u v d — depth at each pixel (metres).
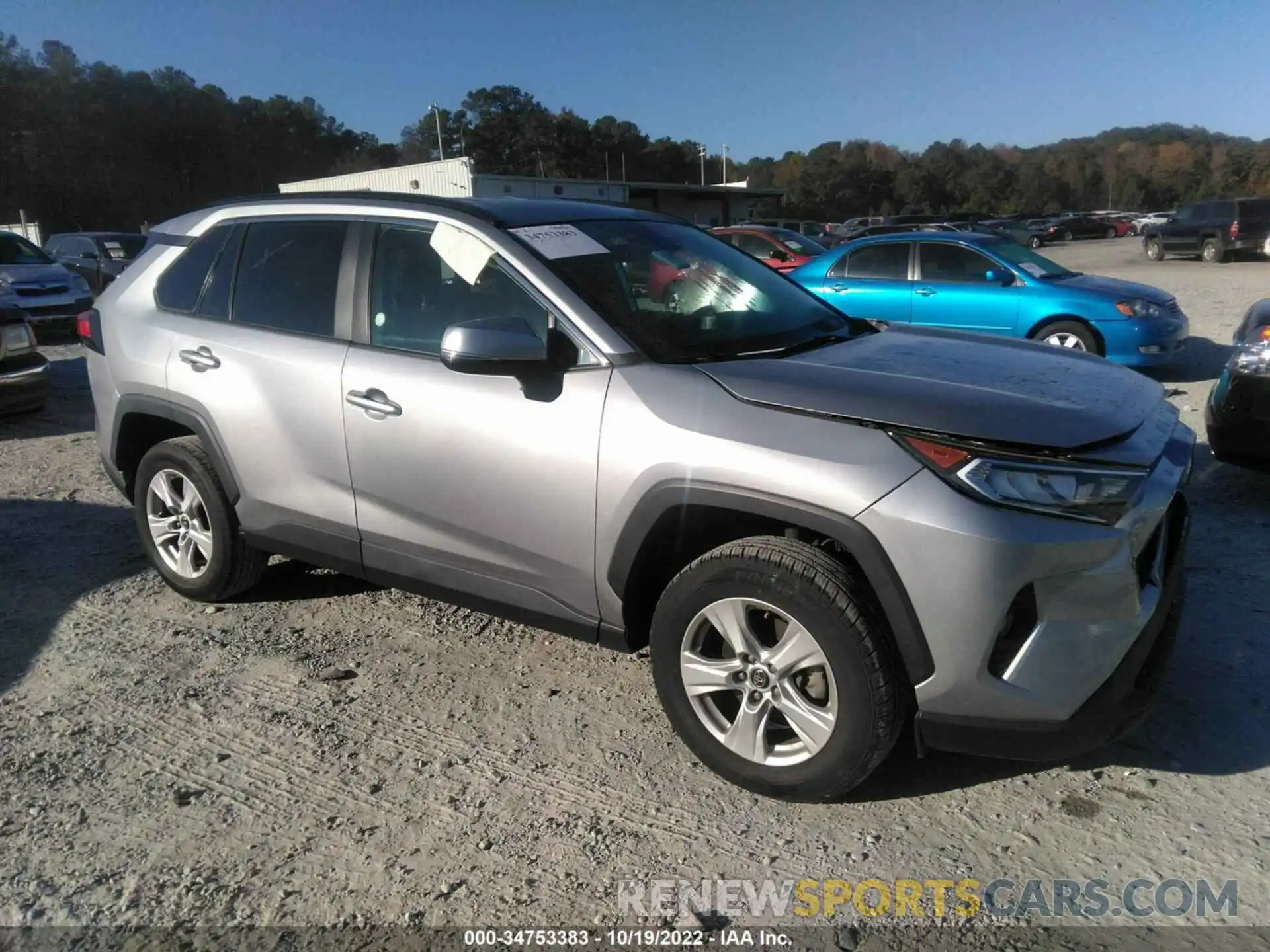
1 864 2.66
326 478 3.67
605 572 3.04
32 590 4.60
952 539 2.46
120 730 3.35
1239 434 4.97
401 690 3.61
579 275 3.22
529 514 3.16
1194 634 3.83
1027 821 2.79
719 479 2.74
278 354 3.74
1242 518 5.12
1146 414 2.94
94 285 18.33
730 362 3.03
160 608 4.38
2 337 8.02
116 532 5.44
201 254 4.17
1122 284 9.41
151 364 4.14
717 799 2.93
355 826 2.82
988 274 9.40
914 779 3.01
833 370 2.96
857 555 2.57
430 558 3.49
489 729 3.33
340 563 3.78
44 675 3.75
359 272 3.63
